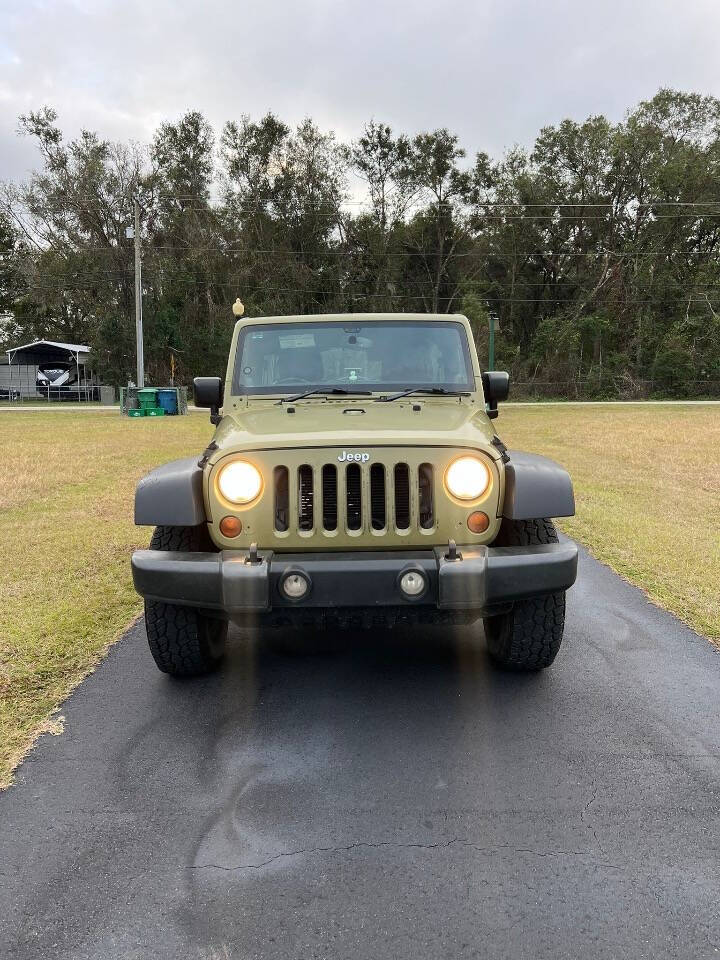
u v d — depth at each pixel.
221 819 2.67
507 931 2.12
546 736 3.26
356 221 51.66
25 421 23.75
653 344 48.31
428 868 2.39
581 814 2.68
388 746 3.18
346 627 3.30
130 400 27.77
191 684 3.85
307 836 2.56
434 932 2.12
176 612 3.63
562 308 53.06
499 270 54.88
